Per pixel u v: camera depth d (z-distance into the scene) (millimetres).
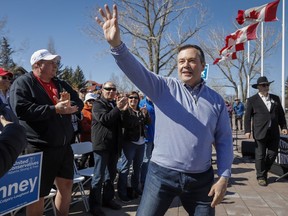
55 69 3572
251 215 4672
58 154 3418
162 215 2562
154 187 2516
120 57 2264
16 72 5977
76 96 3920
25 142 1876
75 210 4793
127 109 4906
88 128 6746
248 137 6668
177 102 2453
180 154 2432
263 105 6469
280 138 7043
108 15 2258
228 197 5566
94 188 4559
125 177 5270
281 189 6125
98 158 4570
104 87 4777
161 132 2508
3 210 2973
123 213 4727
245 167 8227
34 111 3135
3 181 2943
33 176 3250
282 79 15000
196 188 2484
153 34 13188
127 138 5184
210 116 2455
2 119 1984
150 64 13359
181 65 2521
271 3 8516
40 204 3434
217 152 2564
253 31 9203
